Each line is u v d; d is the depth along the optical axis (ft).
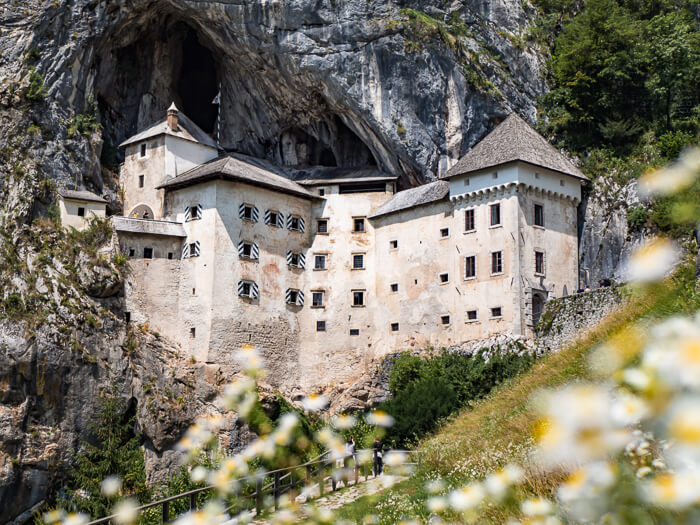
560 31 223.71
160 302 187.52
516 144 170.81
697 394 12.37
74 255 182.80
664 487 13.89
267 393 175.11
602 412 13.67
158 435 174.40
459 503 22.59
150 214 203.92
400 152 199.41
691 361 12.25
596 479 16.47
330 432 26.73
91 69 214.07
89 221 188.03
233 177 187.11
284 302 195.21
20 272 178.70
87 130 207.62
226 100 233.55
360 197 203.00
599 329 96.63
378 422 27.63
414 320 182.91
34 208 191.83
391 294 189.98
